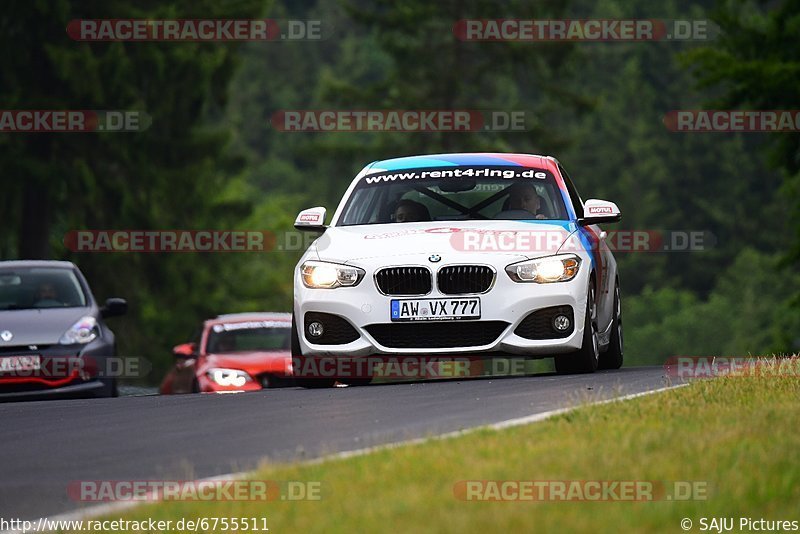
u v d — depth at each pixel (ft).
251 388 200.03
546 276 131.64
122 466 88.43
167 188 428.56
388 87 586.45
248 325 217.97
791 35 316.19
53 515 75.51
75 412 120.37
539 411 100.63
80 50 394.93
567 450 76.59
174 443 96.63
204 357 207.41
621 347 156.46
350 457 78.79
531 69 566.77
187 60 418.72
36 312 172.96
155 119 428.56
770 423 85.51
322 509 66.08
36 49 402.11
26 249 407.64
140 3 427.33
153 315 446.60
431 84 581.12
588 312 134.51
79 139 409.49
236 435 98.43
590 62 565.94
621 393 107.86
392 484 69.97
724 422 86.38
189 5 423.64
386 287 131.75
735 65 304.91
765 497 66.03
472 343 131.13
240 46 433.89
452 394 117.60
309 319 134.10
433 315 130.52
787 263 340.80
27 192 407.03
